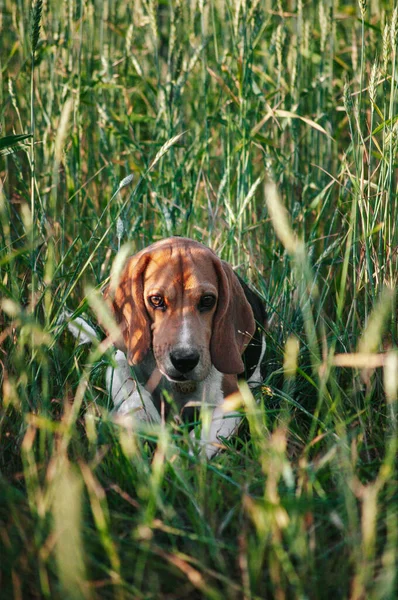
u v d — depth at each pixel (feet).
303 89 26.02
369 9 27.07
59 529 10.18
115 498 13.69
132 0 28.66
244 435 17.92
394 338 18.06
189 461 14.39
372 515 10.82
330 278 22.77
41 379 16.84
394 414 15.57
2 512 12.77
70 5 24.16
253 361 19.88
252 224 24.73
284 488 13.32
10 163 25.89
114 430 14.96
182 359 15.96
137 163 27.48
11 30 27.81
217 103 25.62
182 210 23.41
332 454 12.90
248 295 20.25
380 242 18.92
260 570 11.41
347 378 19.35
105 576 11.55
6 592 11.26
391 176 18.95
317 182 25.17
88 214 25.50
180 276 16.83
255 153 28.22
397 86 20.03
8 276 18.74
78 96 23.67
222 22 26.71
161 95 24.66
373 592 10.78
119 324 17.57
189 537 12.04
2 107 23.53
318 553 12.22
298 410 18.54
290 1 28.58
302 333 21.01
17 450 14.92
